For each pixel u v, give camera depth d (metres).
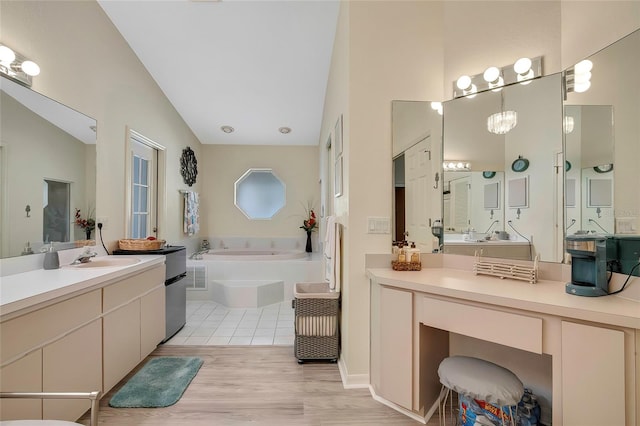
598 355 1.08
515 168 1.77
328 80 3.40
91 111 2.39
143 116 3.21
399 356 1.66
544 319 1.21
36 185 1.90
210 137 4.96
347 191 2.08
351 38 2.04
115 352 1.88
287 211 5.29
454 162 2.01
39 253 1.91
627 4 1.30
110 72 2.63
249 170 5.28
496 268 1.73
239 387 1.99
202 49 2.99
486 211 1.88
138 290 2.16
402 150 2.05
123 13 2.56
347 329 2.05
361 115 2.04
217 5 2.48
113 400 1.82
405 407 1.63
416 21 2.07
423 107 2.06
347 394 1.91
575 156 1.52
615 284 1.28
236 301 3.68
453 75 2.04
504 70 1.84
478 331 1.38
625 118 1.31
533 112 1.70
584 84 1.49
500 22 1.86
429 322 1.54
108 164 2.60
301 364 2.30
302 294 2.30
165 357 2.39
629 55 1.30
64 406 1.47
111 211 2.65
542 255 1.65
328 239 2.51
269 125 4.59
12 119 1.74
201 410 1.75
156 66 3.23
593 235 1.35
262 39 2.86
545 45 1.68
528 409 1.54
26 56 1.83
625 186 1.30
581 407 1.11
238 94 3.77
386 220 2.04
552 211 1.62
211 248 5.18
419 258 1.97
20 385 1.24
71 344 1.52
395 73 2.06
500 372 1.35
